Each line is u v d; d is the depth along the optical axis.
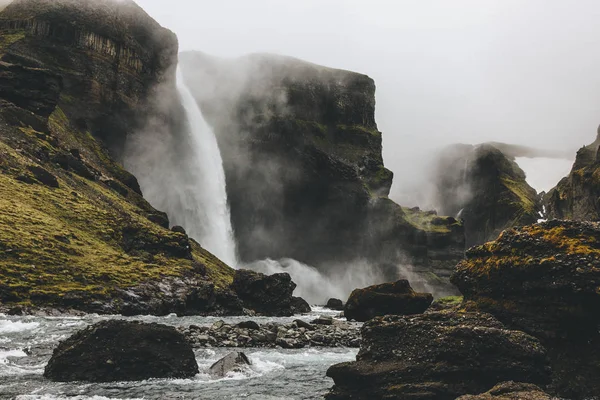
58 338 31.78
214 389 22.14
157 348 24.00
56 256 63.91
